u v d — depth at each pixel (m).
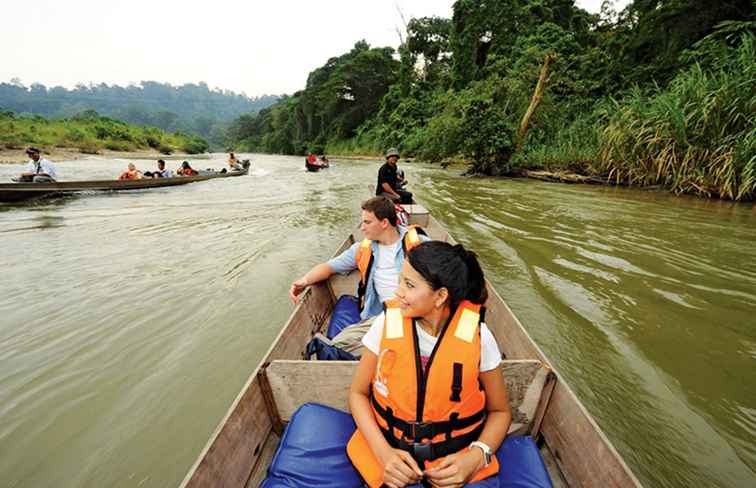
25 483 1.74
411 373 1.24
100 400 2.25
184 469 1.81
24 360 2.63
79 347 2.78
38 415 2.13
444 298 1.22
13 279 3.97
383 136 34.88
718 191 7.97
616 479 1.23
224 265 4.41
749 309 3.21
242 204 8.36
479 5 25.55
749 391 2.27
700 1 13.20
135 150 35.81
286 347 2.01
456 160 19.94
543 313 3.19
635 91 10.43
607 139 10.16
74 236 5.54
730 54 9.55
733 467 1.77
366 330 2.08
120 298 3.55
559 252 4.70
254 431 1.55
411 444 1.25
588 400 2.21
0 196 7.55
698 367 2.49
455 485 1.15
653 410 2.13
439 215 7.00
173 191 10.24
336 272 2.58
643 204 7.66
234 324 3.10
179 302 3.48
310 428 1.46
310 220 6.80
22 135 25.58
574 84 15.02
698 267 4.14
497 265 4.29
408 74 36.47
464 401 1.23
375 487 1.25
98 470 1.80
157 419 2.10
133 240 5.39
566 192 9.60
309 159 18.36
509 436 1.63
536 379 1.61
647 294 3.51
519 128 14.24
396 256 2.36
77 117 41.03
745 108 7.52
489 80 16.03
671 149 8.63
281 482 1.30
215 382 2.40
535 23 23.73
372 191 9.33
